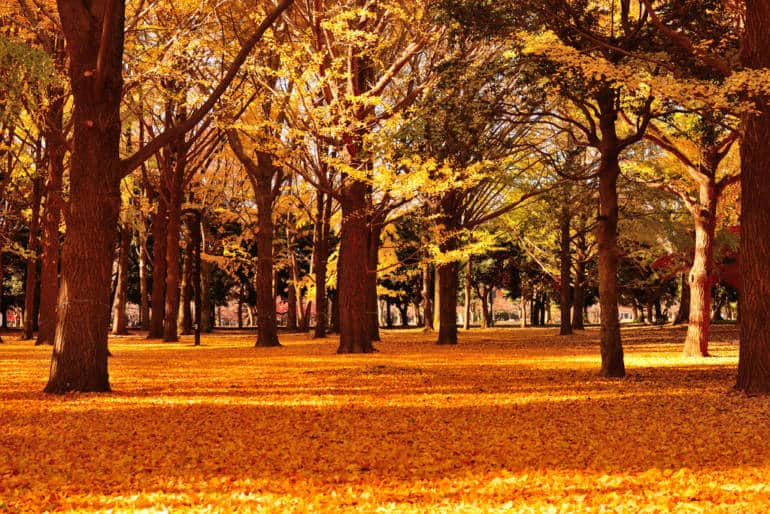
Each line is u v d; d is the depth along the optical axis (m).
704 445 8.80
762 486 6.59
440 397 13.52
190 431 9.87
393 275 35.81
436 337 40.56
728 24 15.91
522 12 15.41
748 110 12.54
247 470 7.48
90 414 11.31
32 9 23.59
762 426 10.09
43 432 9.73
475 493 6.41
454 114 16.41
